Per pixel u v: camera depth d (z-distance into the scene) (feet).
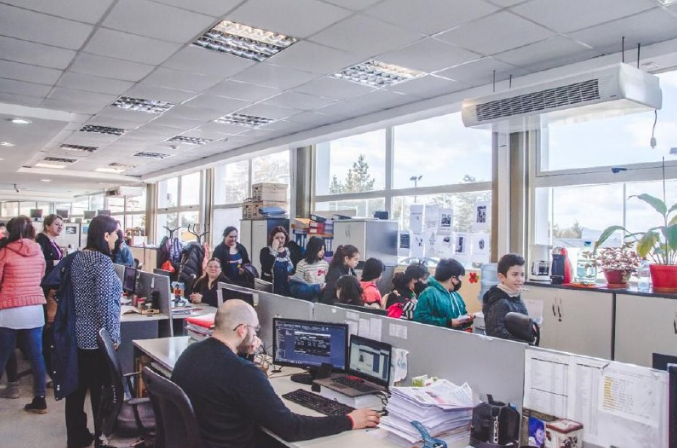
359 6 10.18
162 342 10.72
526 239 15.43
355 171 22.47
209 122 21.25
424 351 6.89
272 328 9.50
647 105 10.53
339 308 8.33
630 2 9.71
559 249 12.69
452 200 18.04
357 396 6.96
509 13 10.36
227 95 16.98
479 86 15.40
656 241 10.64
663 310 10.46
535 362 5.65
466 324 10.09
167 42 12.32
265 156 28.76
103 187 46.50
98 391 9.84
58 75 15.01
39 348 12.36
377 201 21.18
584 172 14.16
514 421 5.51
